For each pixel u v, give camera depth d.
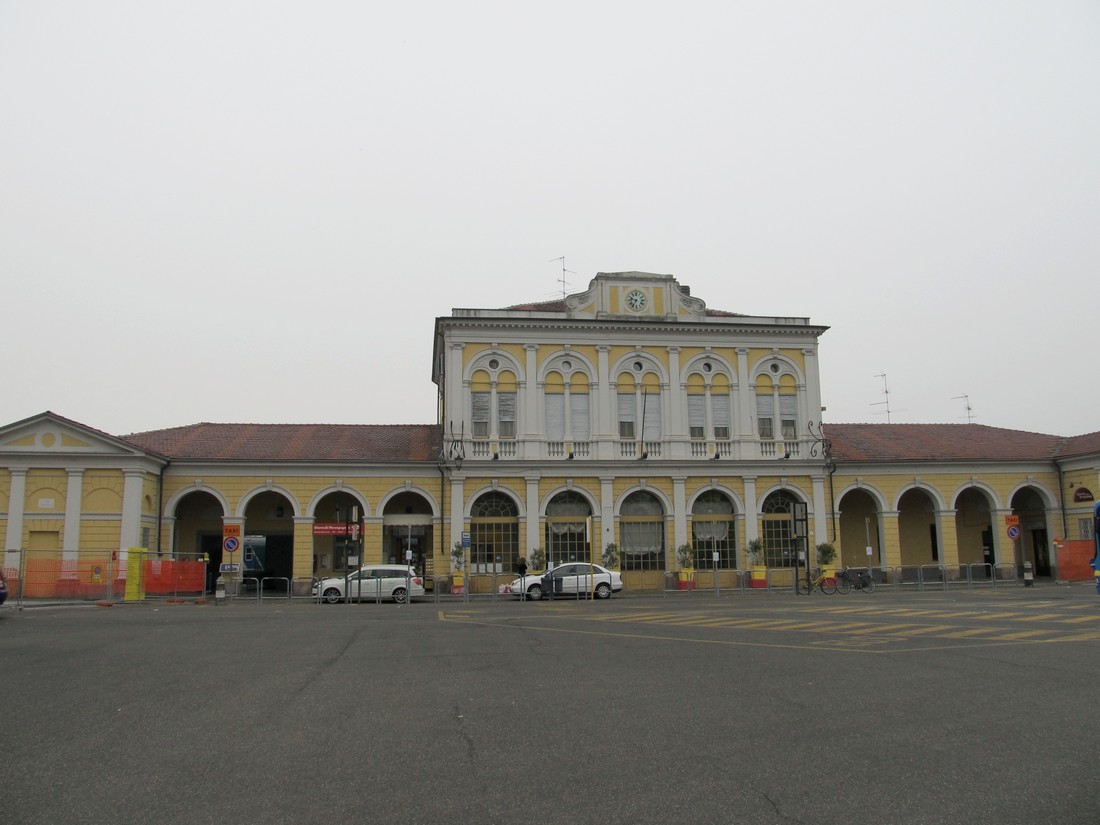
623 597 36.53
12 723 9.52
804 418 43.16
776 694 11.12
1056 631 18.61
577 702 10.60
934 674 12.71
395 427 44.88
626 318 42.09
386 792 6.95
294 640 17.72
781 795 6.83
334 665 13.87
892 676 12.55
